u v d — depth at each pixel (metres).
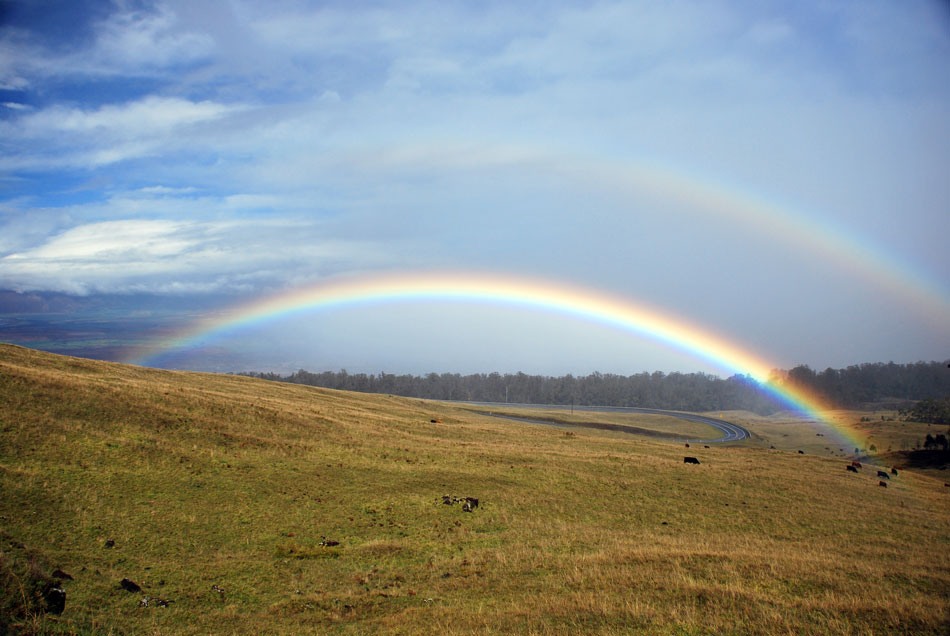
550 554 25.17
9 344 65.06
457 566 23.64
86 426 37.00
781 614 16.58
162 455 35.25
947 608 17.27
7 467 28.61
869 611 16.69
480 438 68.25
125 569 21.59
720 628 15.75
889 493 50.19
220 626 17.66
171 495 29.98
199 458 36.22
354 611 18.89
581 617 16.91
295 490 33.66
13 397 38.00
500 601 19.05
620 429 138.00
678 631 15.66
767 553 25.58
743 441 128.62
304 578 22.53
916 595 19.28
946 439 107.62
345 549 26.17
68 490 27.67
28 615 15.58
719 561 22.92
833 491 47.34
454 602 19.25
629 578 20.53
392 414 89.94
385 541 27.45
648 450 71.12
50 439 33.44
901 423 157.38
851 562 24.48
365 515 31.39
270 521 28.89
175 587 20.62
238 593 20.75
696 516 36.53
